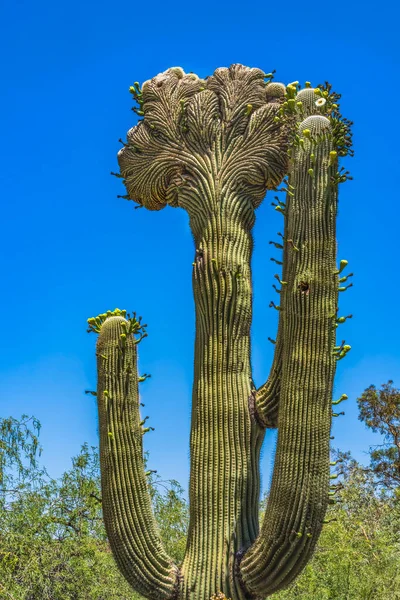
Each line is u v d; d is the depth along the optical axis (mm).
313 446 6754
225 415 7445
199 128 8203
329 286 7012
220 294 7695
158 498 11781
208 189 8008
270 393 7391
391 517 12914
